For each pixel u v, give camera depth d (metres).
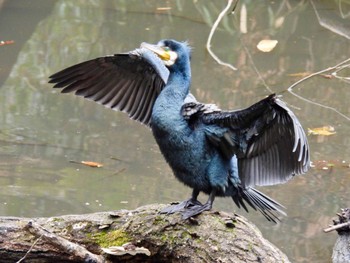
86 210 10.38
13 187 11.04
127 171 11.64
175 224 7.75
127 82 8.70
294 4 18.94
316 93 14.43
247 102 13.73
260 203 8.09
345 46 16.56
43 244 7.81
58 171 11.56
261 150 7.60
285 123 7.22
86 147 12.35
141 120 8.80
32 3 18.59
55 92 14.43
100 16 17.89
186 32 16.98
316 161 12.09
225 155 7.84
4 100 13.96
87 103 14.09
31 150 12.20
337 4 18.75
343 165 11.95
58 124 13.16
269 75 15.08
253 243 7.46
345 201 10.95
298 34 17.23
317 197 11.10
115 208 10.45
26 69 15.15
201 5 18.80
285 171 7.48
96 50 15.80
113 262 7.94
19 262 7.73
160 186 11.20
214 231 7.58
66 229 8.11
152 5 18.75
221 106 13.51
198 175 7.89
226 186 7.94
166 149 7.93
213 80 14.74
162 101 7.90
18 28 17.00
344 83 14.83
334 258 9.41
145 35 16.66
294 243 9.93
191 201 8.07
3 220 8.02
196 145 7.78
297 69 15.38
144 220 7.92
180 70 8.01
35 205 10.51
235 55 15.98
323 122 13.29
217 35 16.92
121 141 12.61
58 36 16.61
